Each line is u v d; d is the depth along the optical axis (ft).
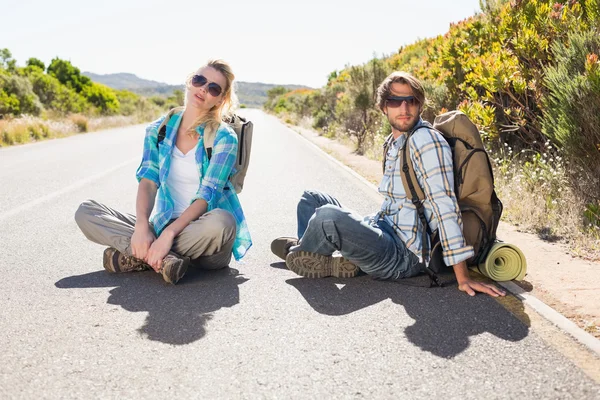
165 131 13.43
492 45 29.63
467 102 27.32
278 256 14.75
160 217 13.20
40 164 39.60
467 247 11.41
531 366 8.69
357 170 35.29
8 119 80.18
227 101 13.52
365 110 54.90
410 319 10.66
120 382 8.38
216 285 12.87
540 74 24.38
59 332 10.26
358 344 9.62
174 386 8.26
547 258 14.40
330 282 12.94
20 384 8.33
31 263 14.99
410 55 61.52
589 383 8.13
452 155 11.73
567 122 18.97
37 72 112.57
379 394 7.97
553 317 10.52
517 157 26.73
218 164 13.00
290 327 10.41
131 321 10.76
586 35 20.25
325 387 8.19
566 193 19.27
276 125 106.22
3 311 11.35
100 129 95.30
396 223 12.21
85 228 13.57
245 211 22.35
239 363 8.98
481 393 7.92
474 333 9.96
